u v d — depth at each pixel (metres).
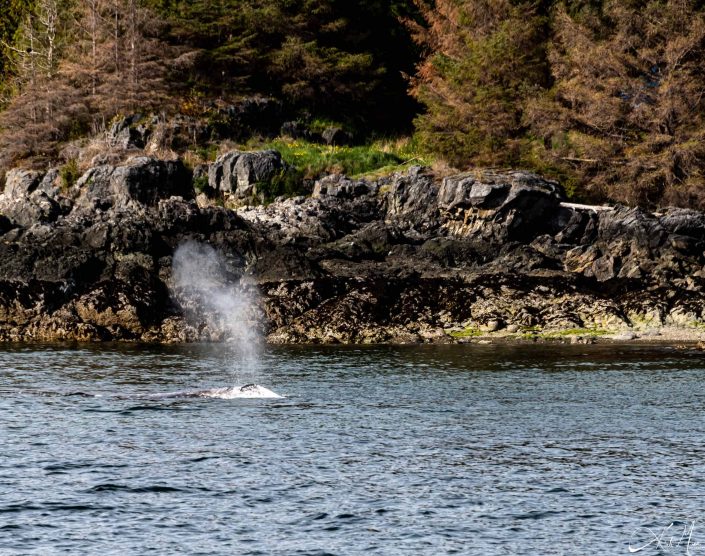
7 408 43.00
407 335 66.75
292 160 100.81
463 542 26.91
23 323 69.44
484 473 33.00
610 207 83.44
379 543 26.80
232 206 93.56
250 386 46.56
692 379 50.69
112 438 37.47
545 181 85.81
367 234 81.19
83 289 72.12
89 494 30.64
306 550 26.34
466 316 69.69
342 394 46.59
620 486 31.66
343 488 31.30
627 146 94.56
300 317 69.44
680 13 93.38
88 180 93.00
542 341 65.12
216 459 34.50
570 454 35.38
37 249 74.44
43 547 26.45
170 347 64.38
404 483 31.84
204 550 26.31
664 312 68.50
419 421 40.59
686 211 80.50
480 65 100.00
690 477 32.59
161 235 77.94
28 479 32.09
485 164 97.44
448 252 79.06
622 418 41.28
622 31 94.69
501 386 48.84
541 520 28.58
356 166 101.06
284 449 35.91
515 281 73.00
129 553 26.08
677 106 90.94
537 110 94.31
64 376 51.81
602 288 73.44
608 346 62.72
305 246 80.00
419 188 88.56
